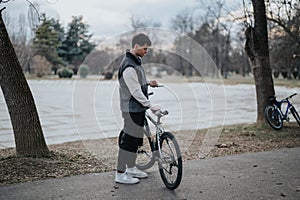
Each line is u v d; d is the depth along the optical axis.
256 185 4.49
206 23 35.94
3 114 13.93
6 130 10.16
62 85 31.61
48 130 10.16
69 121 11.77
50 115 13.42
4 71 5.50
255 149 6.67
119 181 4.61
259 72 8.91
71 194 4.21
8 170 4.94
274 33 14.66
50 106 16.62
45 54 42.66
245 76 40.06
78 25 45.97
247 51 9.05
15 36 38.12
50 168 5.18
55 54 43.59
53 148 7.02
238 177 4.84
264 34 8.74
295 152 6.36
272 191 4.26
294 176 4.88
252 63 9.06
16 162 5.21
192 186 4.47
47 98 20.69
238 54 39.94
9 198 4.08
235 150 6.59
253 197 4.06
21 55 38.50
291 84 25.20
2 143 8.28
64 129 10.29
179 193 4.23
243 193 4.20
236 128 9.17
